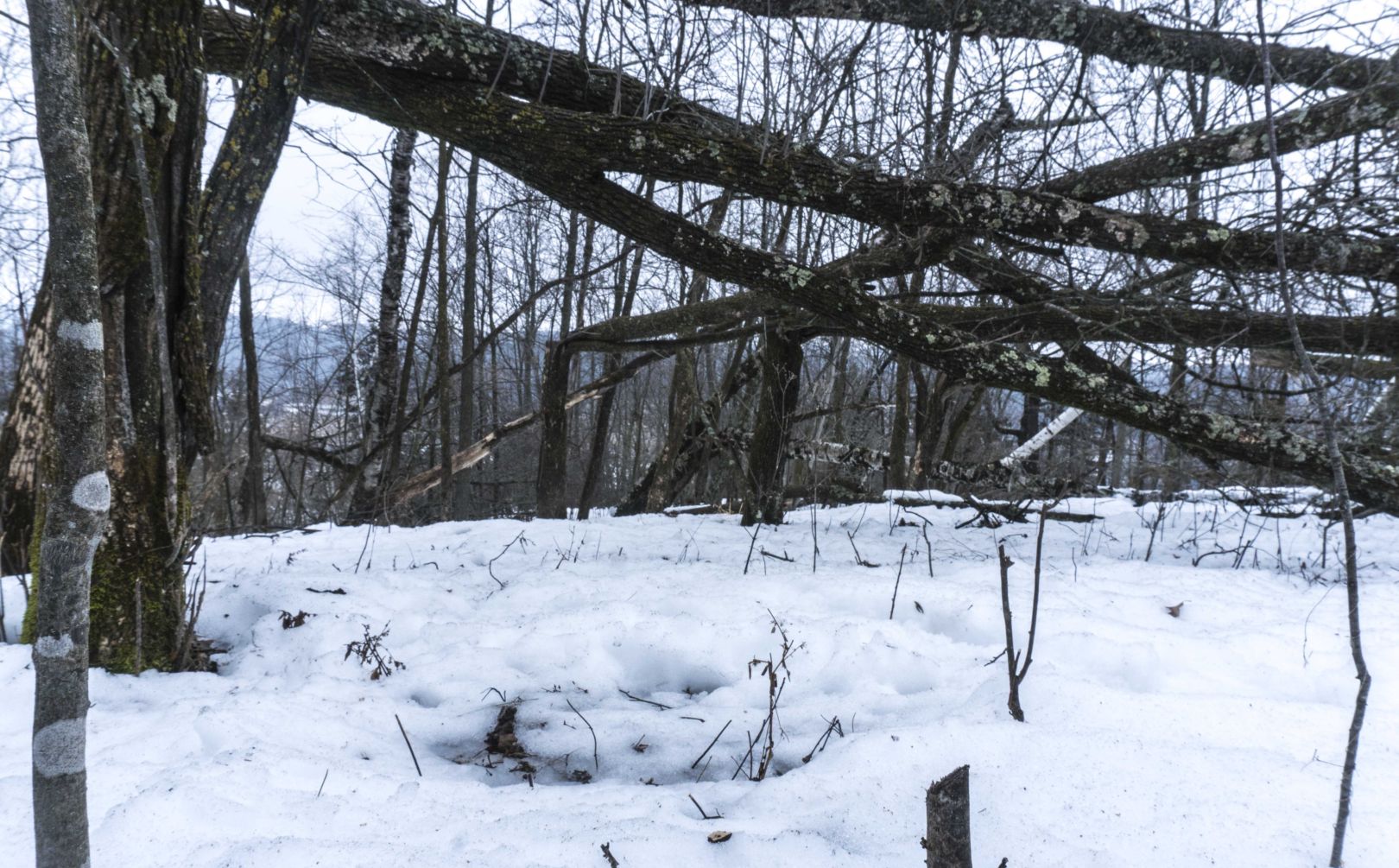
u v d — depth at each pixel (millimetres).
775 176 4270
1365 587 4348
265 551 5492
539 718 3049
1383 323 5012
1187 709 2572
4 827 1970
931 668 3242
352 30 3846
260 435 11344
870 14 4984
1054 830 1960
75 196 1001
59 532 1019
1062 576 4559
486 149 4219
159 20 2938
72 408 1016
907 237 5035
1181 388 5945
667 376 22953
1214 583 4477
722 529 6609
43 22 979
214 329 3443
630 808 2191
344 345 17078
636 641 3635
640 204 4320
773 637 3623
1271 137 1986
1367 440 5117
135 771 2293
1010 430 15461
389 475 10125
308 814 2107
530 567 5113
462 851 1924
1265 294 4789
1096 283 5387
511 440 18906
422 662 3516
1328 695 2939
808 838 1934
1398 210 4457
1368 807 2002
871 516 7320
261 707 2785
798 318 6195
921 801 2123
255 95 3398
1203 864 1824
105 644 3141
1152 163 4852
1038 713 2580
